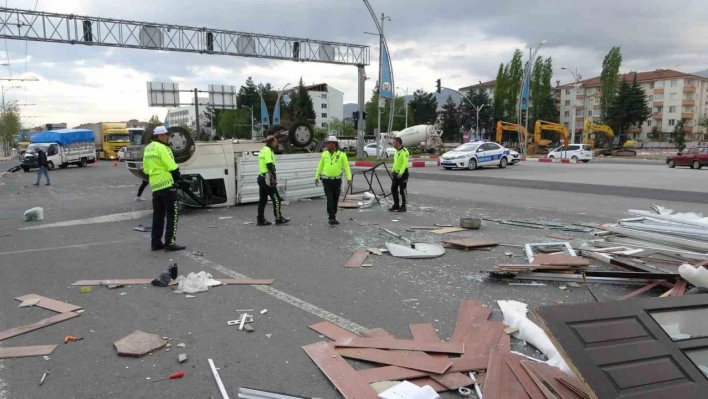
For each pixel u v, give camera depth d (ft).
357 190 53.06
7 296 17.90
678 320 10.07
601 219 33.55
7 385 11.53
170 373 12.05
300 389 11.25
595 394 8.27
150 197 49.55
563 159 123.95
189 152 37.96
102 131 144.97
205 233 29.78
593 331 9.34
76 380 11.75
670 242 22.29
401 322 15.12
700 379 8.64
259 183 31.89
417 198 46.47
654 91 298.56
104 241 27.58
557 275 18.97
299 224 32.73
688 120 292.61
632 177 68.74
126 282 19.36
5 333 14.42
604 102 246.68
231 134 307.58
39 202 46.37
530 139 220.84
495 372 11.46
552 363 11.81
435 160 109.19
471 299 17.21
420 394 10.55
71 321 15.46
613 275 18.34
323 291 18.22
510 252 24.03
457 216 35.76
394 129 298.76
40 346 13.56
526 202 42.98
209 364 12.48
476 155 87.35
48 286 19.08
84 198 49.39
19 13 75.00
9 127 240.12
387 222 33.37
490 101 306.76
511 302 16.30
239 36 90.02
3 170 114.93
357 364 12.43
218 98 138.00
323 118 416.46
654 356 8.98
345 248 25.39
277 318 15.55
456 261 22.49
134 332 14.34
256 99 317.83
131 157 43.93
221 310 16.31
